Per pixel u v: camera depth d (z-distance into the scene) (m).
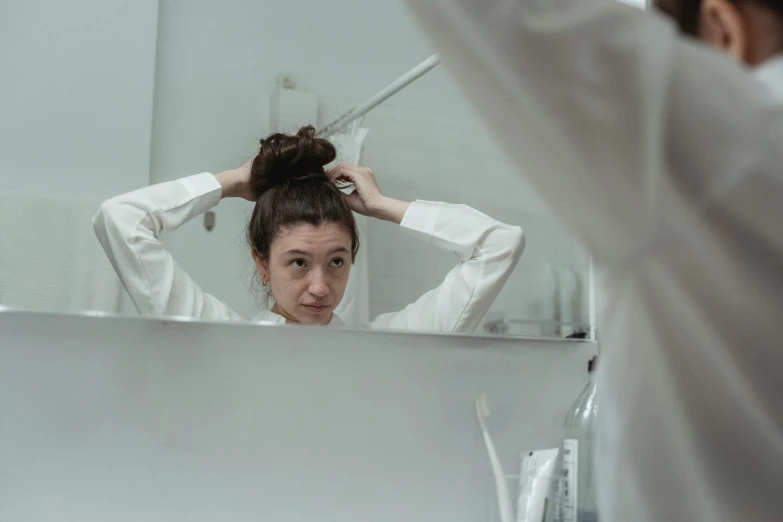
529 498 0.89
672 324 0.43
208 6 1.02
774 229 0.40
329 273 0.96
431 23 0.43
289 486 0.85
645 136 0.39
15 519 0.75
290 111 1.05
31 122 0.90
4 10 0.90
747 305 0.41
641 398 0.46
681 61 0.40
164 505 0.80
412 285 1.02
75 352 0.79
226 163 1.00
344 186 1.03
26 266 0.85
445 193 1.11
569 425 1.00
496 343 0.99
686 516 0.46
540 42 0.40
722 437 0.45
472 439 0.96
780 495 0.45
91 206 0.90
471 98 0.45
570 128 0.41
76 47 0.94
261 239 0.95
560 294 1.08
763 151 0.39
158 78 0.98
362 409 0.90
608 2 0.41
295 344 0.87
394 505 0.90
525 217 1.12
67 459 0.77
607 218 0.43
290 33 1.07
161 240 0.90
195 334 0.83
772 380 0.43
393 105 1.10
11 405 0.76
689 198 0.40
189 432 0.82
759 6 0.45
